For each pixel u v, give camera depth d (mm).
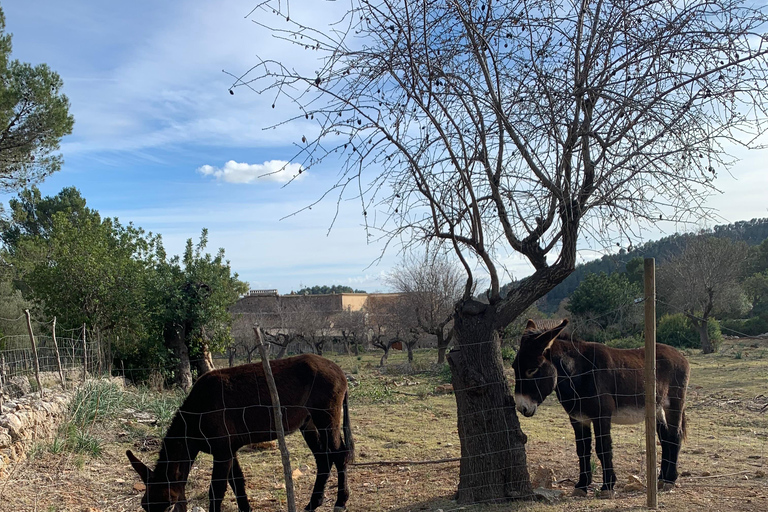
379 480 6848
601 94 4848
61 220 15695
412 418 11820
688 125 4598
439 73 4938
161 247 16875
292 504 3869
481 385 5234
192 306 15070
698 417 10789
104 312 14133
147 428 9391
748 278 41031
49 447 7262
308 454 8383
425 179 5137
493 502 5129
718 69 4426
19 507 5508
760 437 8875
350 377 20516
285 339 33906
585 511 4738
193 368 15719
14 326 15219
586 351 6035
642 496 5434
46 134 16516
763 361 20688
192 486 6777
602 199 4988
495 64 5238
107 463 7387
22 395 8602
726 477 6273
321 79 4391
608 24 4949
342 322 37312
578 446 5918
